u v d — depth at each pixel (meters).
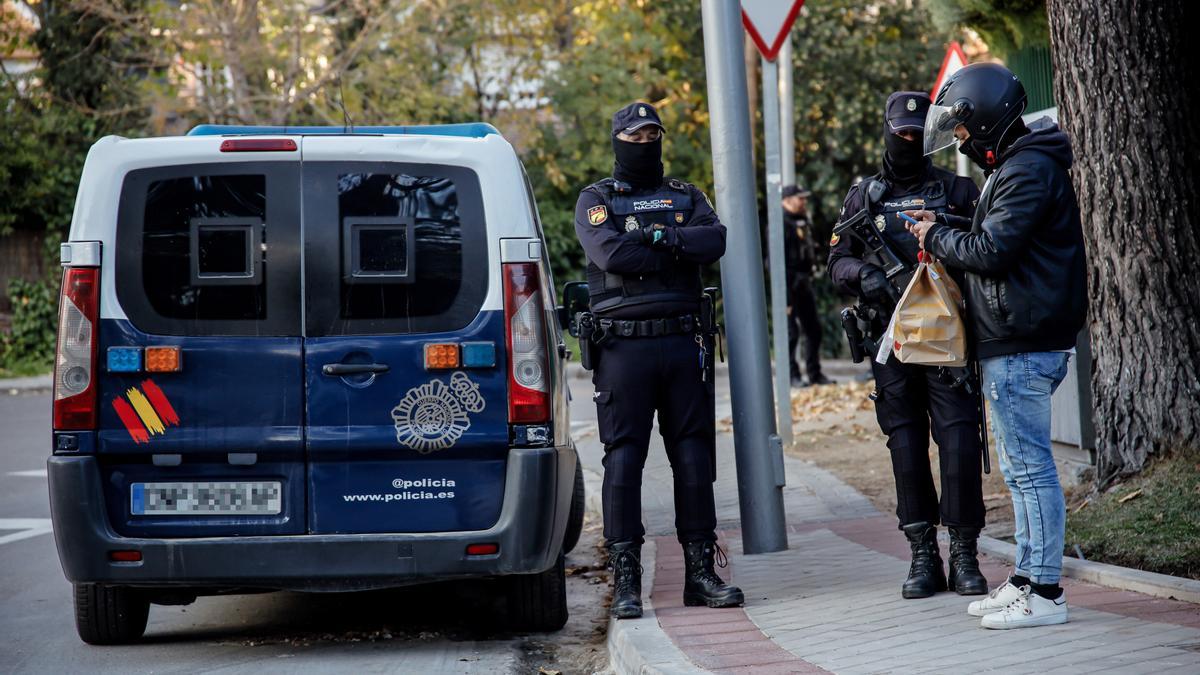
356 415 7.57
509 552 7.58
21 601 9.80
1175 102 9.46
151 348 7.55
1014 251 6.64
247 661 7.82
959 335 7.02
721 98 9.88
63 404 7.52
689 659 6.69
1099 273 9.73
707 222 8.10
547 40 35.66
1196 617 6.80
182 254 7.62
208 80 32.00
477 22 34.09
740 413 9.88
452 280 7.69
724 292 9.91
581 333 8.05
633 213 8.05
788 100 23.53
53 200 33.31
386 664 7.67
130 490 7.57
